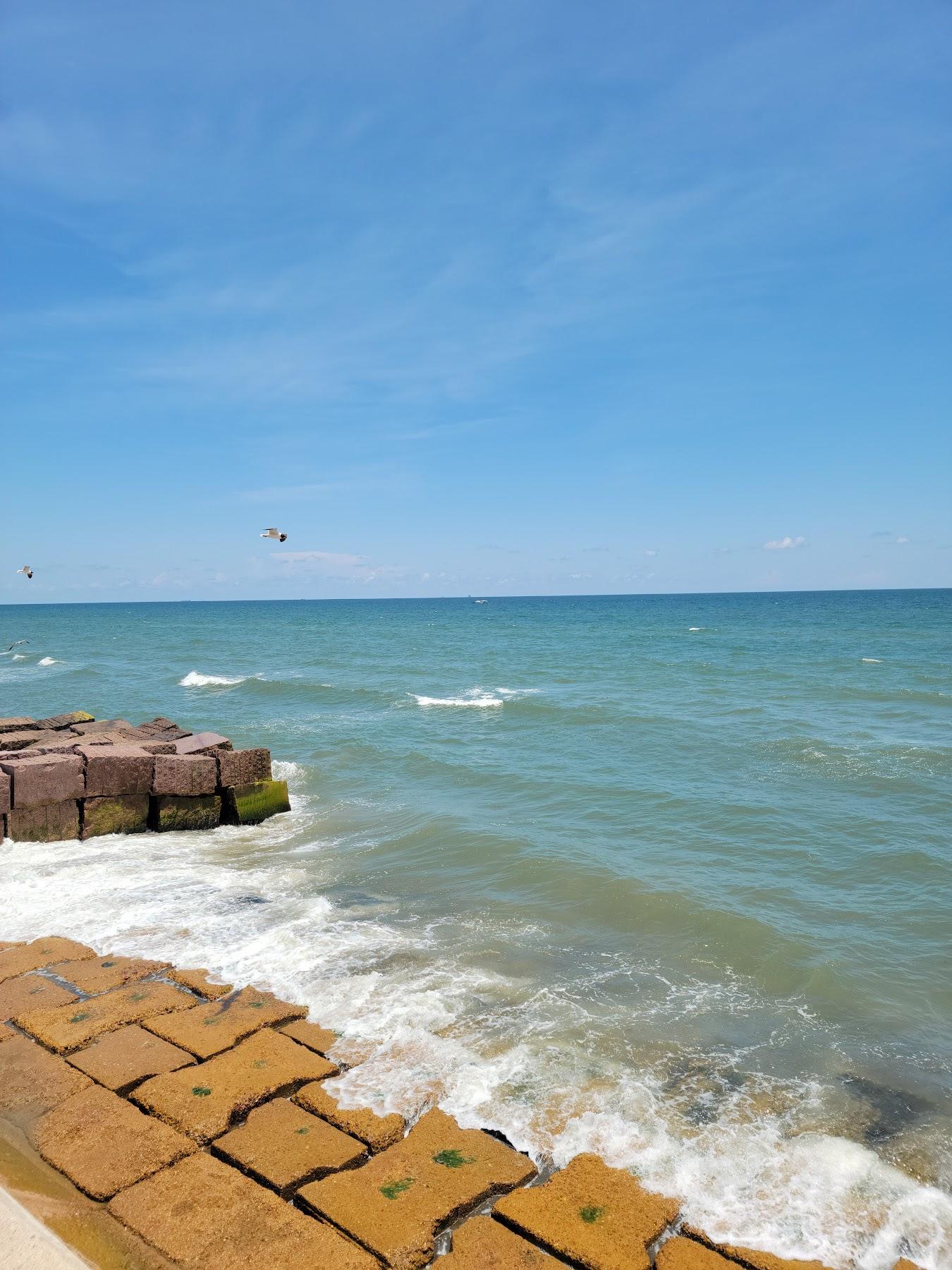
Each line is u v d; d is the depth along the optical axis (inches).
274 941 333.7
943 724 847.7
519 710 962.7
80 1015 257.4
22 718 669.3
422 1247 167.9
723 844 473.4
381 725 882.1
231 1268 160.2
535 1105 226.1
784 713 925.8
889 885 409.7
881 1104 237.3
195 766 496.7
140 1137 197.3
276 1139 199.0
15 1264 157.5
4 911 363.6
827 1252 177.6
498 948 335.3
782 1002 298.0
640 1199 185.0
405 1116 214.5
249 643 2373.3
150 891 390.9
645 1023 277.4
